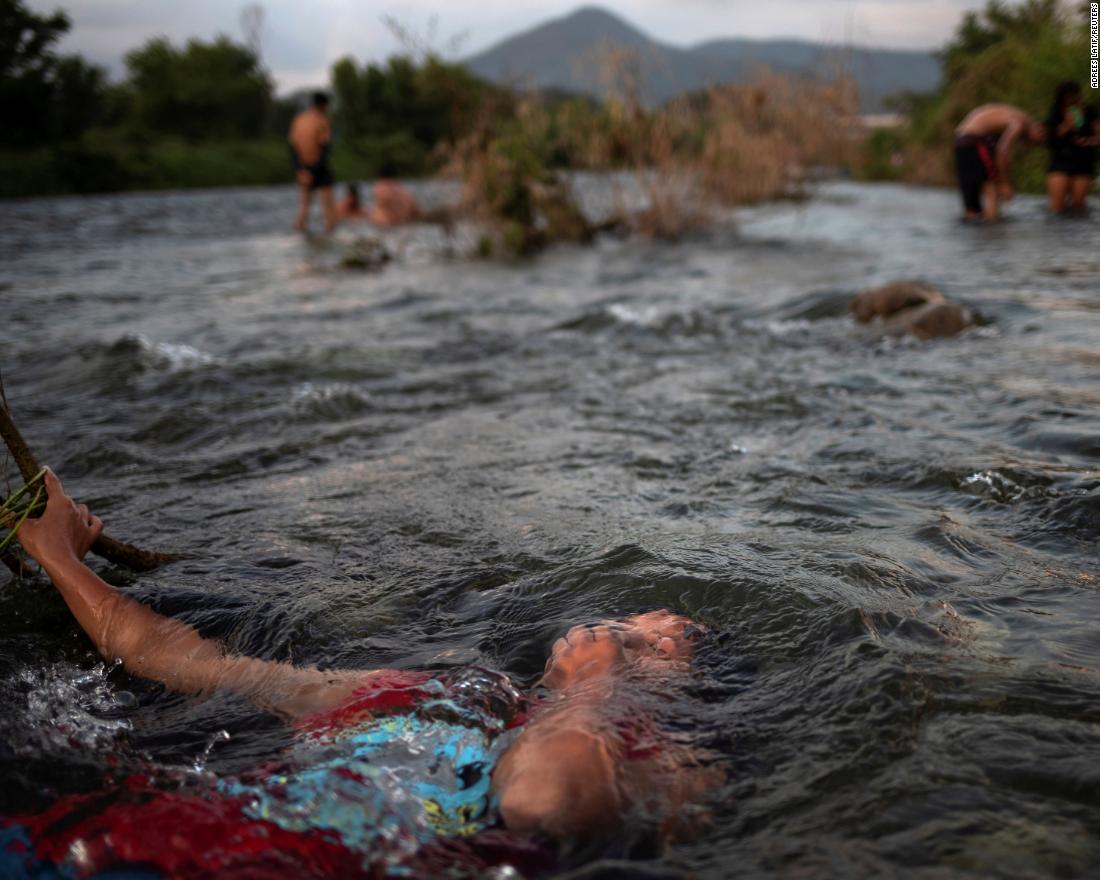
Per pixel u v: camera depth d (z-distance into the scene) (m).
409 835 1.60
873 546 2.84
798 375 5.27
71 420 4.70
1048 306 6.61
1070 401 4.30
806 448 3.93
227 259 12.34
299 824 1.63
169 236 15.60
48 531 2.57
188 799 1.73
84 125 35.25
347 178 32.97
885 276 8.62
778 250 11.73
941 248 10.70
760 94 15.31
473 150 13.07
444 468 3.89
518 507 3.39
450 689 2.11
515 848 1.55
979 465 3.48
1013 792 1.65
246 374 5.59
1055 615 2.34
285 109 45.72
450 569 2.87
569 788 1.65
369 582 2.80
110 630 2.42
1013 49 20.92
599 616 2.51
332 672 2.23
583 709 1.90
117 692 2.25
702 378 5.33
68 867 1.59
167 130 41.09
